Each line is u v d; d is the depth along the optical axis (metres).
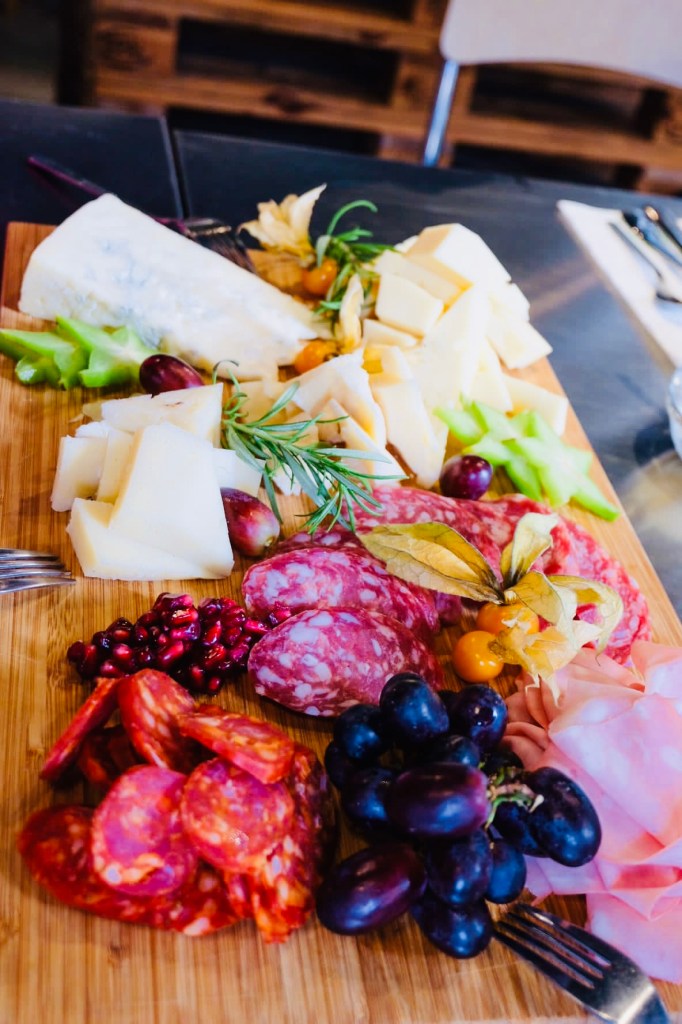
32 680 1.03
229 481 1.27
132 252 1.53
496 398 1.57
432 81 3.01
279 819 0.86
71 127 1.94
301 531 1.25
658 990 0.92
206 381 1.51
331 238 1.65
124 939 0.85
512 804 0.90
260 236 1.69
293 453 1.23
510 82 3.34
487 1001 0.88
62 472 1.20
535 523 1.09
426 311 1.56
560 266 1.99
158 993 0.83
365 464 1.32
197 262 1.57
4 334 1.40
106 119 1.99
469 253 1.66
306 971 0.86
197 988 0.84
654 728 0.99
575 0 2.27
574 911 0.97
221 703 1.07
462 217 2.06
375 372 1.50
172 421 1.26
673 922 0.94
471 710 0.94
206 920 0.85
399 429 1.41
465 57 2.35
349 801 0.89
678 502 1.52
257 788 0.86
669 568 1.41
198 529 1.17
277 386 1.43
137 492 1.14
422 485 1.42
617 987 0.85
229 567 1.20
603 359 1.78
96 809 0.82
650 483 1.55
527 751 1.03
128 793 0.83
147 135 1.99
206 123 3.20
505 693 1.17
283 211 1.71
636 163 3.31
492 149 3.43
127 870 0.81
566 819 0.86
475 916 0.85
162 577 1.18
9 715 0.99
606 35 2.34
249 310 1.55
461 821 0.81
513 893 0.87
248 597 1.14
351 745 0.92
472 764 0.89
